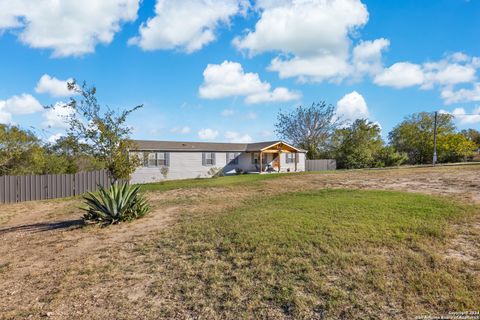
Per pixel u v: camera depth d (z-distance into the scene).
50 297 3.67
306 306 3.16
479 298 3.12
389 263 4.12
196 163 25.47
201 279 4.00
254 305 3.24
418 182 13.80
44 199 15.31
